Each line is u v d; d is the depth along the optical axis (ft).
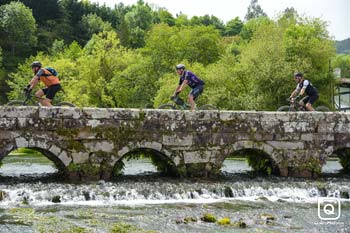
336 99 177.58
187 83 60.64
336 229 38.91
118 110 56.18
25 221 37.60
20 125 52.19
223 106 126.72
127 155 64.64
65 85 157.99
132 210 43.75
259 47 135.85
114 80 163.43
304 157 64.85
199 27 186.29
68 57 209.46
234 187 53.88
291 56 135.74
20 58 292.81
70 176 54.13
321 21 151.23
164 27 182.70
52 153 53.31
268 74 121.39
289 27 151.74
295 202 51.13
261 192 54.49
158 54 175.94
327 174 69.92
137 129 56.90
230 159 93.76
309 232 37.50
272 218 42.19
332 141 66.18
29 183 51.57
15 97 163.22
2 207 43.19
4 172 64.64
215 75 132.77
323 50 139.13
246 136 61.98
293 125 64.28
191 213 43.39
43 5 342.44
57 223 37.24
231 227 38.19
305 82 66.85
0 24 296.10
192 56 179.11
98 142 55.31
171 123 58.54
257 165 68.49
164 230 36.52
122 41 298.97
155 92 164.45
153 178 59.00
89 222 37.96
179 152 58.85
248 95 122.72
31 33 301.43
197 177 59.67
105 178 55.72
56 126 53.57
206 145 60.13
